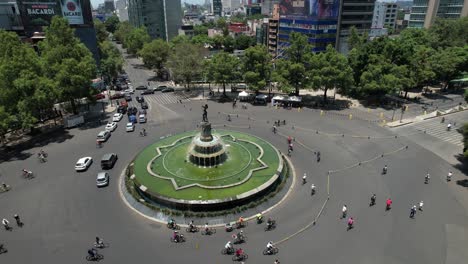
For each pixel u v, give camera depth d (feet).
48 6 342.23
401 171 187.93
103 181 176.04
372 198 155.94
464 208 153.38
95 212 154.71
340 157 206.49
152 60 449.48
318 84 295.28
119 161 205.36
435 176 182.60
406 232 137.49
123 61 426.51
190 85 404.77
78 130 258.37
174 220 148.66
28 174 185.37
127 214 153.58
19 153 216.95
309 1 433.48
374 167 192.95
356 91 323.37
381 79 291.99
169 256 127.34
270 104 319.88
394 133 243.40
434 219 145.48
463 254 125.18
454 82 353.31
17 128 223.92
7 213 153.79
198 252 129.39
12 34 243.40
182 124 269.03
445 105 306.14
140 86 389.39
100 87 371.56
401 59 317.01
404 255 125.29
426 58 322.34
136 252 129.59
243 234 139.33
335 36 455.63
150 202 162.71
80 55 279.08
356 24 467.93
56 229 142.61
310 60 304.30
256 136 237.04
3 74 217.36
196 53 373.20
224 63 327.47
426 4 600.39
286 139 236.22
